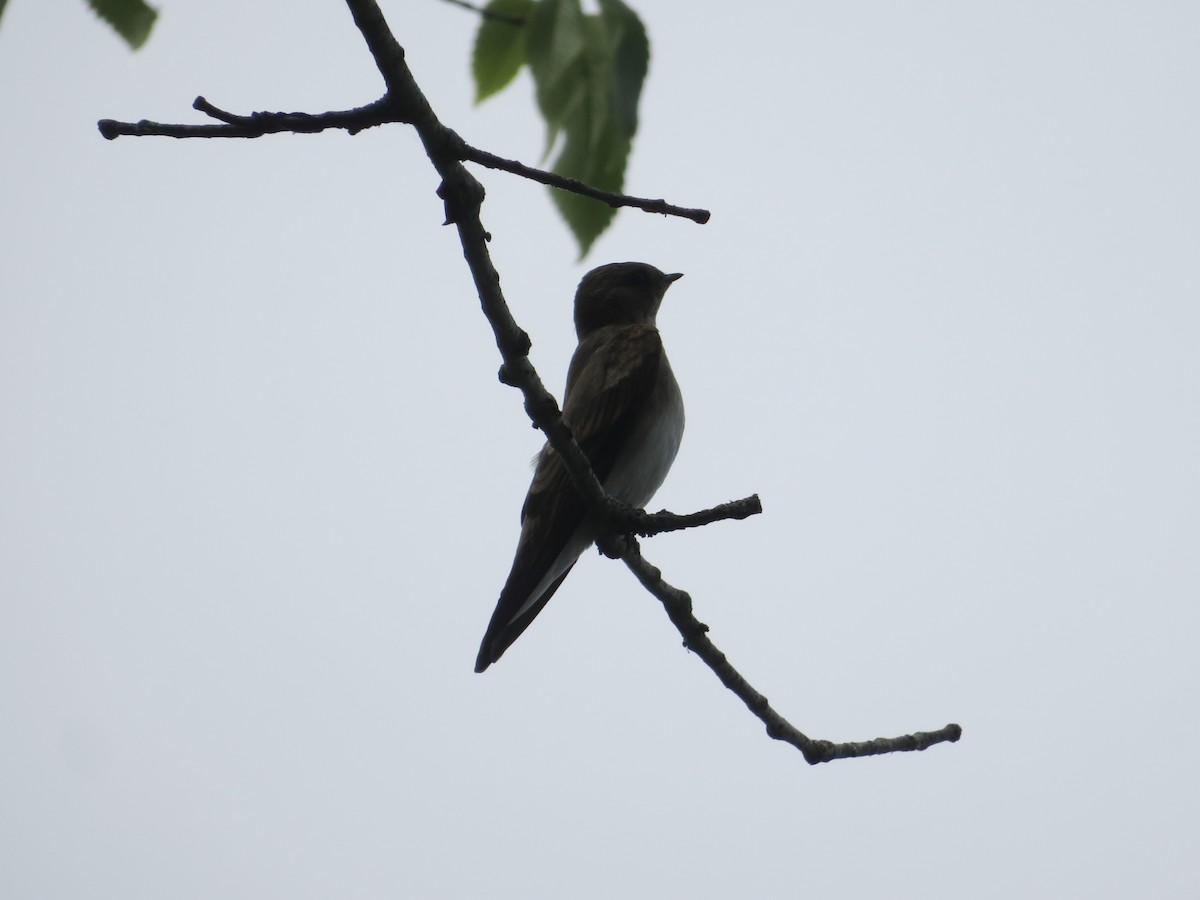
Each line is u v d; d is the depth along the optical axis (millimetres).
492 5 6848
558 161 6785
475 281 7316
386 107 6535
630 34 6750
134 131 6363
